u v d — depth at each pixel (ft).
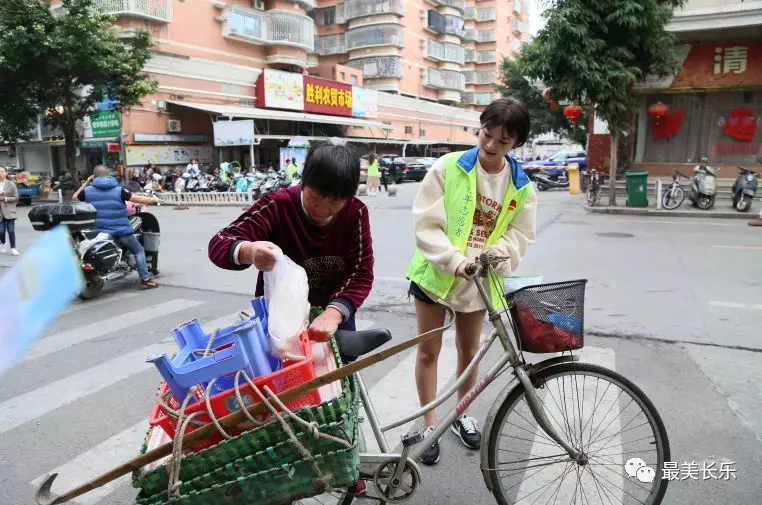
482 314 9.05
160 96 71.46
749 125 47.26
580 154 85.71
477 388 7.20
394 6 125.08
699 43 46.47
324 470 5.24
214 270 24.64
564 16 35.99
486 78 174.09
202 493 5.18
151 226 22.99
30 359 14.33
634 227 34.37
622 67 36.76
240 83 81.82
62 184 63.98
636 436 9.41
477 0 172.35
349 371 5.47
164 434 6.01
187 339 6.37
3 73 52.75
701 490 8.29
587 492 8.20
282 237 6.95
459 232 8.23
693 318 16.15
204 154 77.46
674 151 50.31
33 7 52.21
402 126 121.60
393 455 6.89
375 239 31.24
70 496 5.28
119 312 18.43
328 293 7.46
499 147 7.79
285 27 89.15
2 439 10.34
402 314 17.40
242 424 5.38
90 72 55.57
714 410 10.65
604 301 17.99
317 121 87.20
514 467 8.57
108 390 12.42
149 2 70.59
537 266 23.25
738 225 34.73
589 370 7.32
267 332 6.36
